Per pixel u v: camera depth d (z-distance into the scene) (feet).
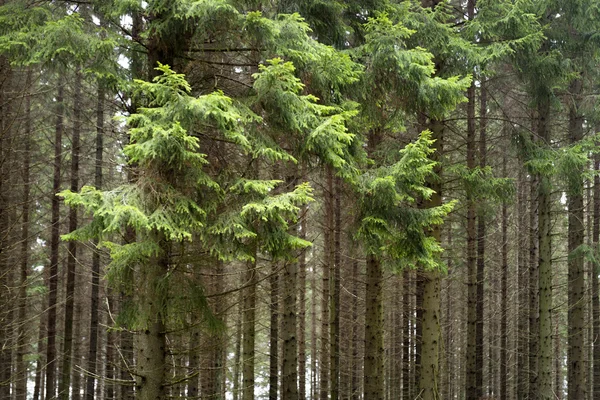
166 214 18.01
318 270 71.20
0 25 21.02
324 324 47.42
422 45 30.48
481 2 31.50
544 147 36.29
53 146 49.80
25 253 42.01
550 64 34.55
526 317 64.28
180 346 28.43
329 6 27.04
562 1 35.37
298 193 18.76
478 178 32.50
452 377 77.41
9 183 38.17
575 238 46.93
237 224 18.44
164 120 17.79
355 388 62.03
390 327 67.92
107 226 16.94
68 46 19.48
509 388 73.31
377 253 27.61
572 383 47.70
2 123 35.35
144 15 21.44
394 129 33.88
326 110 20.94
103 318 56.03
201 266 22.45
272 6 27.30
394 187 24.03
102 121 44.93
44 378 70.90
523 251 65.31
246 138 19.48
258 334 84.23
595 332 55.36
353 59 27.55
